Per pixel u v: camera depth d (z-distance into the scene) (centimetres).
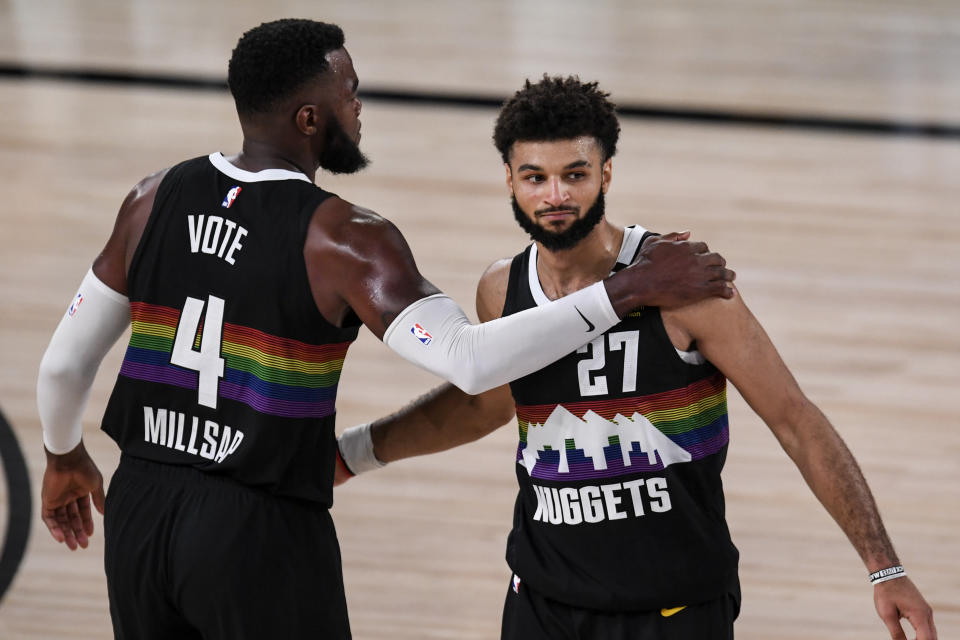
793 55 2894
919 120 2489
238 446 723
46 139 2286
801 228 1988
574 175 648
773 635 1068
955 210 2075
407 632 1075
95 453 1334
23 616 1088
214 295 723
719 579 688
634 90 2628
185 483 736
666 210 2039
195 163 755
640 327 666
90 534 895
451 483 1320
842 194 2128
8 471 1296
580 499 686
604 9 3284
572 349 666
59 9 3120
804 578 1153
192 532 721
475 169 2214
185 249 732
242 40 738
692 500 680
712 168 2231
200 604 727
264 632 727
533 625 720
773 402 666
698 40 2998
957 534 1220
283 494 731
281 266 705
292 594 733
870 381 1521
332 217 708
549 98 642
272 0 3262
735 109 2534
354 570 1163
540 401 690
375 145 2311
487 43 2944
